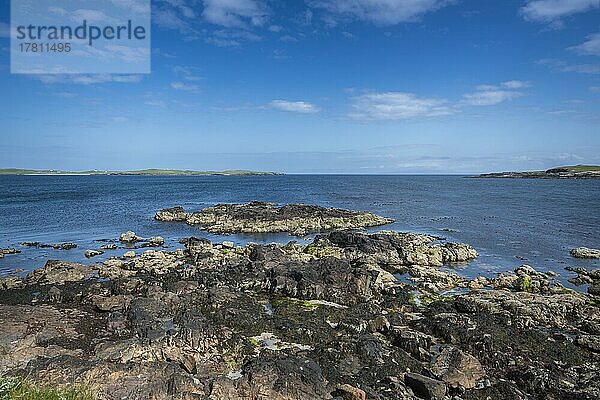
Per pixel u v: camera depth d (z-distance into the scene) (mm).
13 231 69500
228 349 23922
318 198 138375
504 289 36969
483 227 75875
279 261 42938
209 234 69938
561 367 23078
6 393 14773
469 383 20969
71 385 17328
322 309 30984
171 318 26125
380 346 24484
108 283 34812
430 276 41719
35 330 24641
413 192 169375
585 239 63844
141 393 17266
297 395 18578
